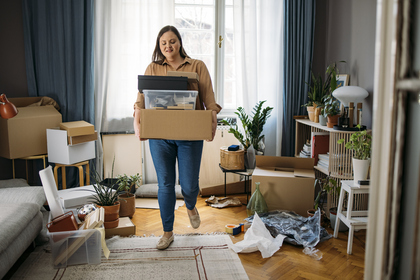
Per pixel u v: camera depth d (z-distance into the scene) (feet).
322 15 13.34
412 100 1.98
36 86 12.08
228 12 13.37
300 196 10.16
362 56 10.90
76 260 7.52
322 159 10.72
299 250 8.50
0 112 8.32
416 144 1.99
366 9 10.64
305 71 13.33
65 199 9.64
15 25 11.91
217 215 10.80
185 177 8.05
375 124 2.16
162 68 8.13
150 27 12.44
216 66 13.50
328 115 10.57
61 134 10.68
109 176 12.76
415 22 1.95
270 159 11.14
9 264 6.41
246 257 8.12
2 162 12.19
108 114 12.72
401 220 2.07
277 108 13.52
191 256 8.03
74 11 11.80
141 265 7.61
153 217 10.59
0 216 6.97
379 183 2.19
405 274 2.07
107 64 12.42
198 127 7.18
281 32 13.19
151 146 7.95
